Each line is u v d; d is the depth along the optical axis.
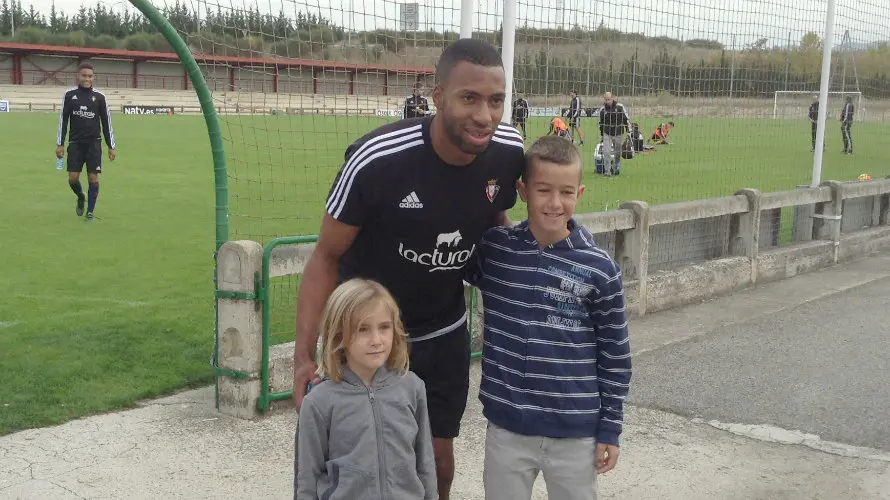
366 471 2.39
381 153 2.52
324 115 4.93
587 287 2.65
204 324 6.03
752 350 5.81
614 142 14.50
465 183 2.61
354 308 2.33
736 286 7.76
